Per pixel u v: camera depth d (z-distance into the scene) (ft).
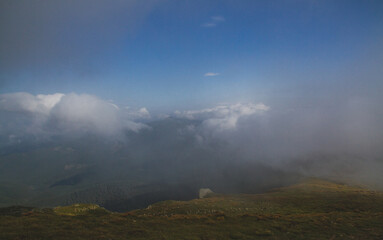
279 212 254.68
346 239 109.91
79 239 103.19
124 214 166.20
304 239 110.83
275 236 115.96
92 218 142.72
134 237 110.42
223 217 153.99
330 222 142.61
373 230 124.36
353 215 166.61
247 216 157.38
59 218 137.69
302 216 163.84
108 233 113.70
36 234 105.91
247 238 112.98
